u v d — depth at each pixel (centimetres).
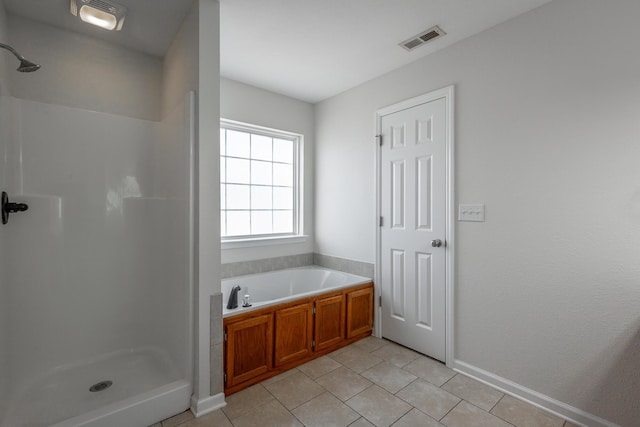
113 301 224
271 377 219
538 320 188
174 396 176
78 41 215
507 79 200
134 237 232
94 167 217
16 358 188
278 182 340
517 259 196
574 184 174
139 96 239
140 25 204
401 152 266
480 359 215
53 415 166
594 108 167
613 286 162
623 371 159
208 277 182
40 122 198
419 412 181
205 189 180
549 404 182
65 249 207
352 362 240
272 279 309
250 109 304
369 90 294
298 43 230
